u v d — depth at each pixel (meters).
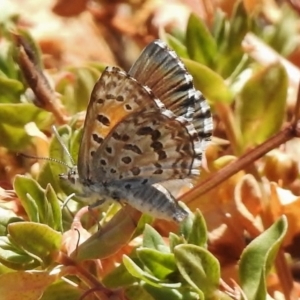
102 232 0.22
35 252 0.22
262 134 0.24
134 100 0.23
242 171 0.24
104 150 0.23
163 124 0.23
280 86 0.24
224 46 0.24
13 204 0.23
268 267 0.22
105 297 0.22
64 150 0.23
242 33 0.24
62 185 0.23
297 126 0.23
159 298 0.22
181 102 0.23
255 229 0.23
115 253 0.22
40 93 0.24
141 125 0.23
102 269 0.23
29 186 0.22
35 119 0.24
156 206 0.22
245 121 0.24
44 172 0.23
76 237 0.22
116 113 0.23
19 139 0.24
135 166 0.23
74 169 0.23
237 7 0.24
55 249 0.22
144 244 0.22
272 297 0.23
